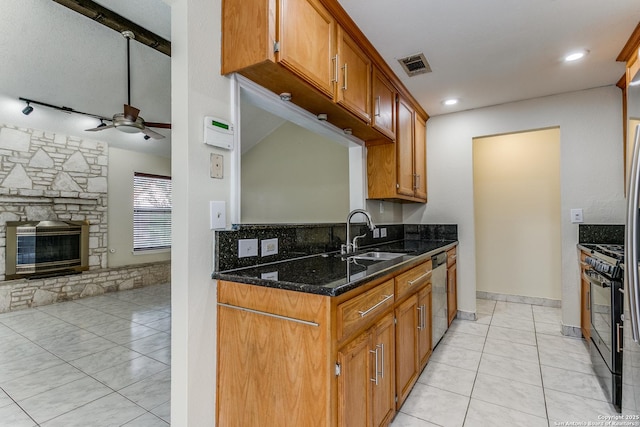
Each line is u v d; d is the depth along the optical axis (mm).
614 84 2797
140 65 3584
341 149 4168
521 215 4062
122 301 4422
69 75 3502
